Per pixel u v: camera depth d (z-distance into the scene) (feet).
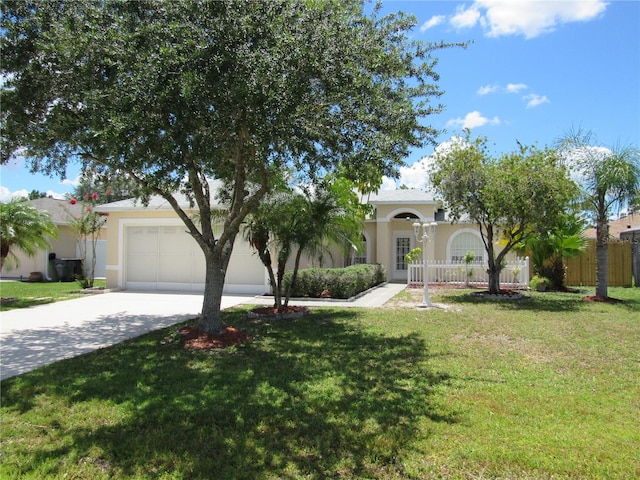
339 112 24.32
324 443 14.58
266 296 53.26
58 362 24.18
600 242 49.78
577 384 20.36
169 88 19.03
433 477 12.69
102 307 44.88
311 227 37.93
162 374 21.76
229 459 13.62
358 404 17.83
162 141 20.84
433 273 68.44
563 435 15.12
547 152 49.55
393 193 78.69
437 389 19.61
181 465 13.25
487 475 12.79
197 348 26.71
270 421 16.21
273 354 25.64
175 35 19.98
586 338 29.71
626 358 24.79
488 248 54.08
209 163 27.25
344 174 27.76
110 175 32.99
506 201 47.75
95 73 22.29
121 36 20.35
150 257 60.85
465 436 15.07
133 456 13.82
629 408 17.54
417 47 27.17
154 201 60.18
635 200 47.60
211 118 21.03
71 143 26.08
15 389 19.71
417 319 36.96
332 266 73.82
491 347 27.27
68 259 80.02
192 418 16.49
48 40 22.97
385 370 22.41
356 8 24.68
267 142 21.22
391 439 14.82
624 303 46.85
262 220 37.83
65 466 13.28
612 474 12.78
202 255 59.21
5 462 13.51
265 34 20.22
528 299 50.75
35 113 26.02
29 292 59.41
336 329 32.86
